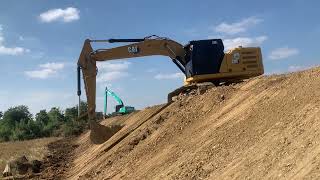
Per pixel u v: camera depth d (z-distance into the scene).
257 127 14.02
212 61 27.31
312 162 9.30
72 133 76.69
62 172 28.89
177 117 22.53
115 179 18.89
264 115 14.73
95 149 30.53
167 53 28.42
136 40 28.38
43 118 94.56
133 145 23.45
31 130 85.69
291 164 9.91
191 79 27.45
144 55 28.30
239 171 11.39
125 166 20.28
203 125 18.73
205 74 27.22
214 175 12.33
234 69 27.14
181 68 28.77
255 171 10.76
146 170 17.34
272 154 11.08
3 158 39.31
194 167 13.95
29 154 43.03
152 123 24.92
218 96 21.36
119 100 67.06
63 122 90.06
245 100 18.22
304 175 9.01
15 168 30.67
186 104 24.22
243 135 14.13
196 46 27.38
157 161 17.58
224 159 13.13
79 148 43.91
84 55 27.28
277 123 13.12
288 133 11.70
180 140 18.67
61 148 48.59
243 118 15.84
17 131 85.44
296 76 16.81
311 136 10.55
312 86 14.39
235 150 13.27
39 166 31.98
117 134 28.77
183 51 28.39
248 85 20.47
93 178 21.33
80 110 27.73
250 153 12.18
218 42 27.52
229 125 16.14
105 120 63.81
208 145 15.34
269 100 15.93
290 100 14.46
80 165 28.95
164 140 20.39
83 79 27.17
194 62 27.30
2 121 101.12
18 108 102.25
